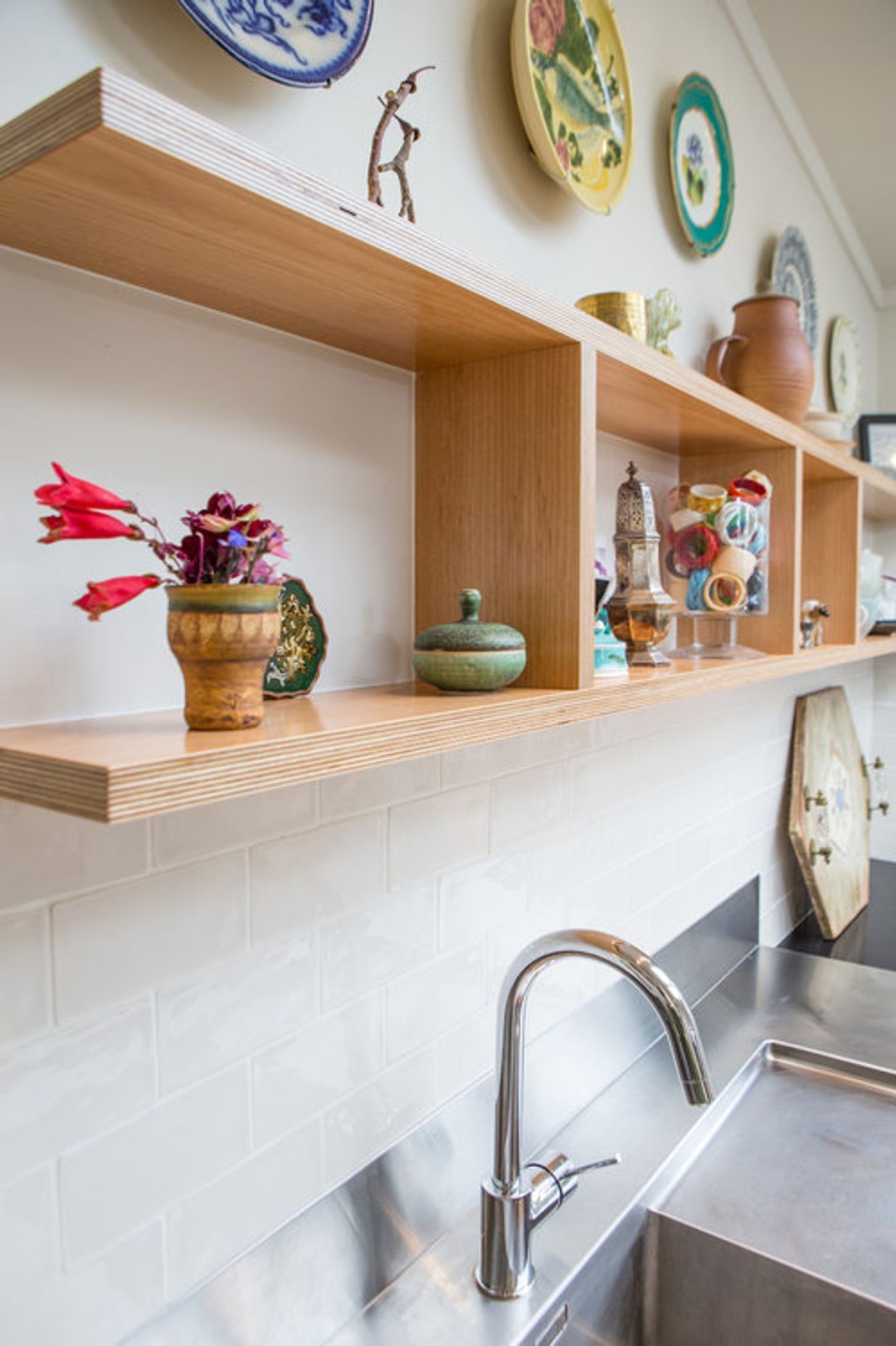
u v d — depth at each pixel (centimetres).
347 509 93
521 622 92
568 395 88
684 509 138
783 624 147
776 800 210
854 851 235
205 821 77
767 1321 103
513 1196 92
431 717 68
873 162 227
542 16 117
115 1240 72
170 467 76
